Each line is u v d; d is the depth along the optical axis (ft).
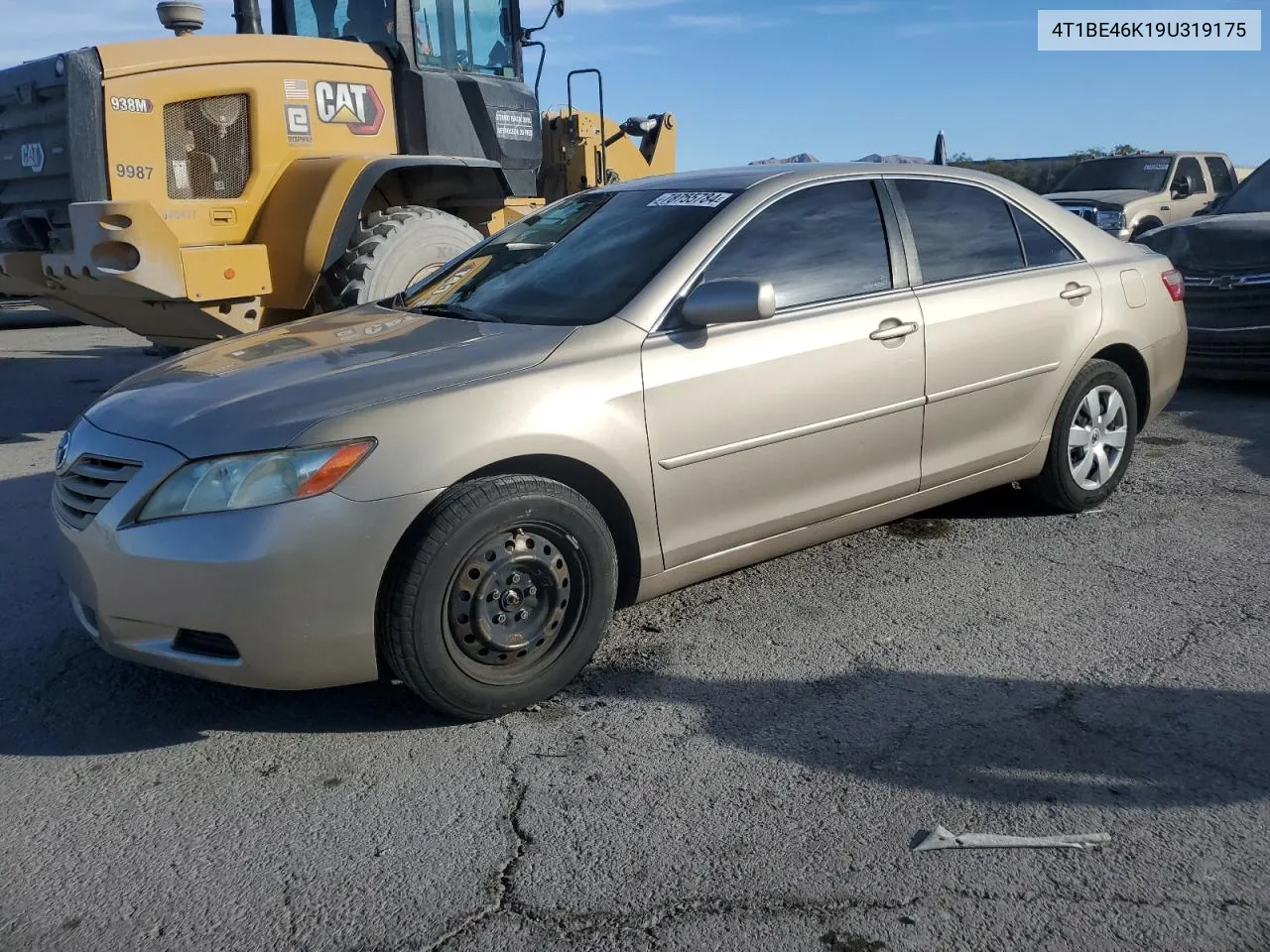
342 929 8.33
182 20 23.07
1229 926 8.06
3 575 15.89
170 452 10.52
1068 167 71.36
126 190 21.03
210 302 21.93
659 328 12.41
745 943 8.05
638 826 9.52
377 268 22.63
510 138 27.43
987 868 8.81
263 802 10.05
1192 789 9.82
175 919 8.48
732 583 15.02
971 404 15.15
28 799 10.19
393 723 11.47
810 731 11.07
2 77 21.77
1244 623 13.29
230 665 10.36
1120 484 19.02
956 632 13.29
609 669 12.55
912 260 14.85
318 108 23.52
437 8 25.67
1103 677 12.00
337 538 10.17
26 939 8.28
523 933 8.23
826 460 13.62
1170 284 18.21
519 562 11.16
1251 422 23.68
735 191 13.93
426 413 10.70
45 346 40.34
